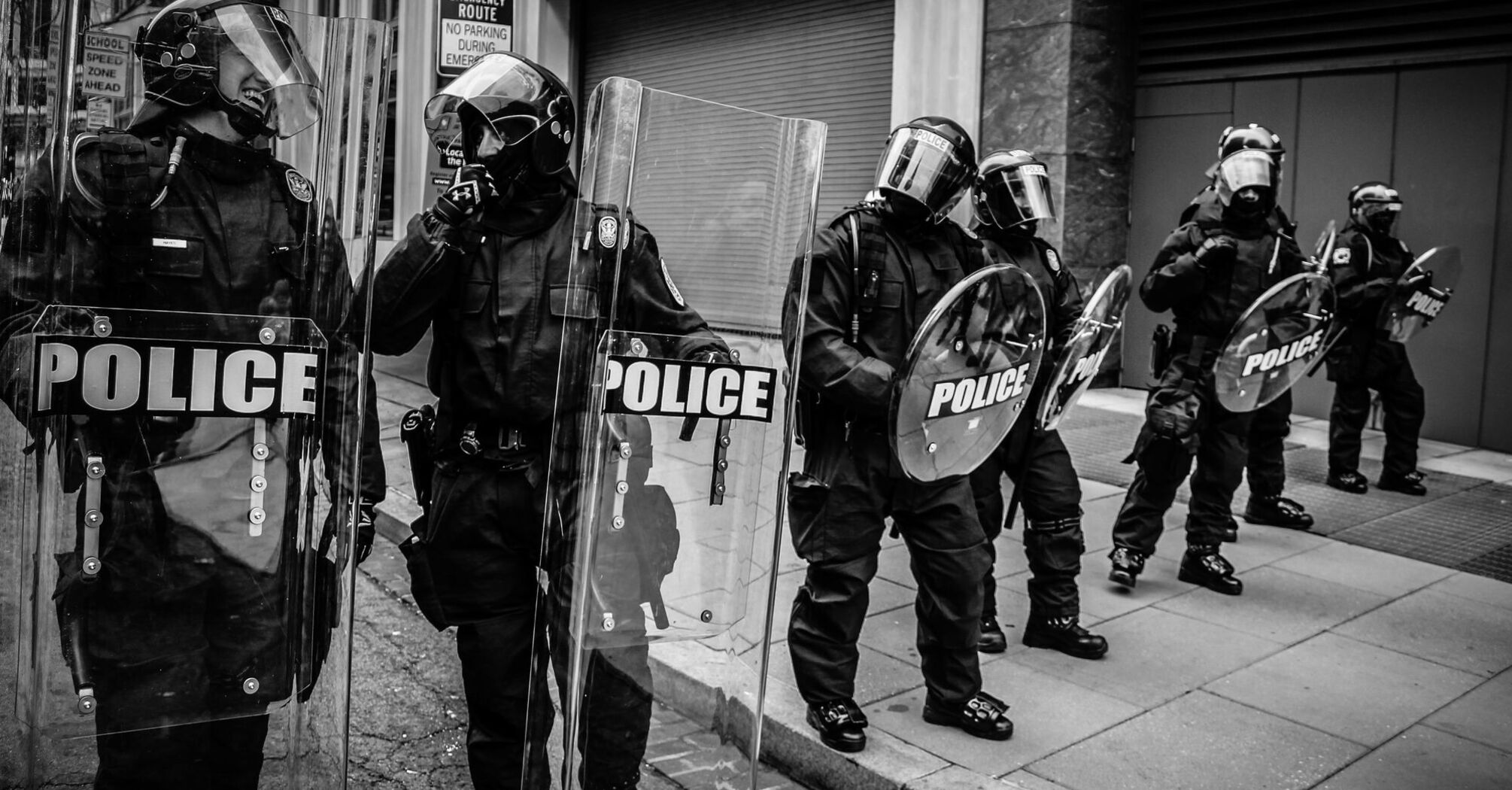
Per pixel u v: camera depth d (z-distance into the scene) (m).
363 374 2.34
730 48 11.31
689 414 2.57
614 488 2.51
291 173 2.27
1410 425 7.22
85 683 2.17
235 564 2.24
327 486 2.32
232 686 2.26
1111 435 8.68
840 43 10.17
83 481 2.13
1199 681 4.33
